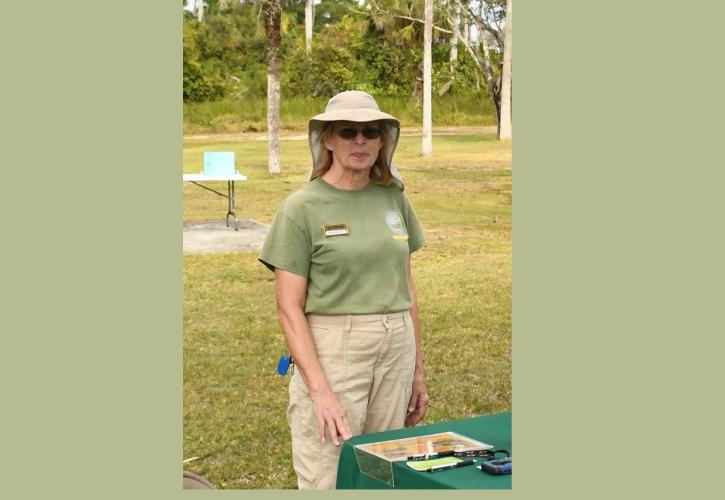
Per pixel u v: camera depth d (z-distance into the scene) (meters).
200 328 5.57
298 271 3.26
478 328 5.84
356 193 3.34
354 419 3.25
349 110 3.24
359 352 3.24
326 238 3.24
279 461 5.23
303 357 3.18
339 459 3.01
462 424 3.18
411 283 3.58
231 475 5.16
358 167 3.27
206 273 5.65
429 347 5.80
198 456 5.21
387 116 3.23
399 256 3.34
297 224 3.25
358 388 3.26
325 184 3.33
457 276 5.91
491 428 3.13
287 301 3.25
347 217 3.28
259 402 5.48
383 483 2.77
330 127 3.31
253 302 5.68
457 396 5.67
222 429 5.34
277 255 3.25
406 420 3.61
